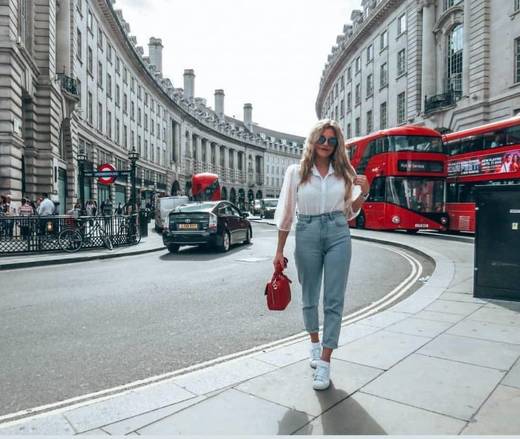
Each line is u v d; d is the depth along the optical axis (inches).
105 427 95.3
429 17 1160.8
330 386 115.2
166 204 908.0
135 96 1780.3
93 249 538.0
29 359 151.6
